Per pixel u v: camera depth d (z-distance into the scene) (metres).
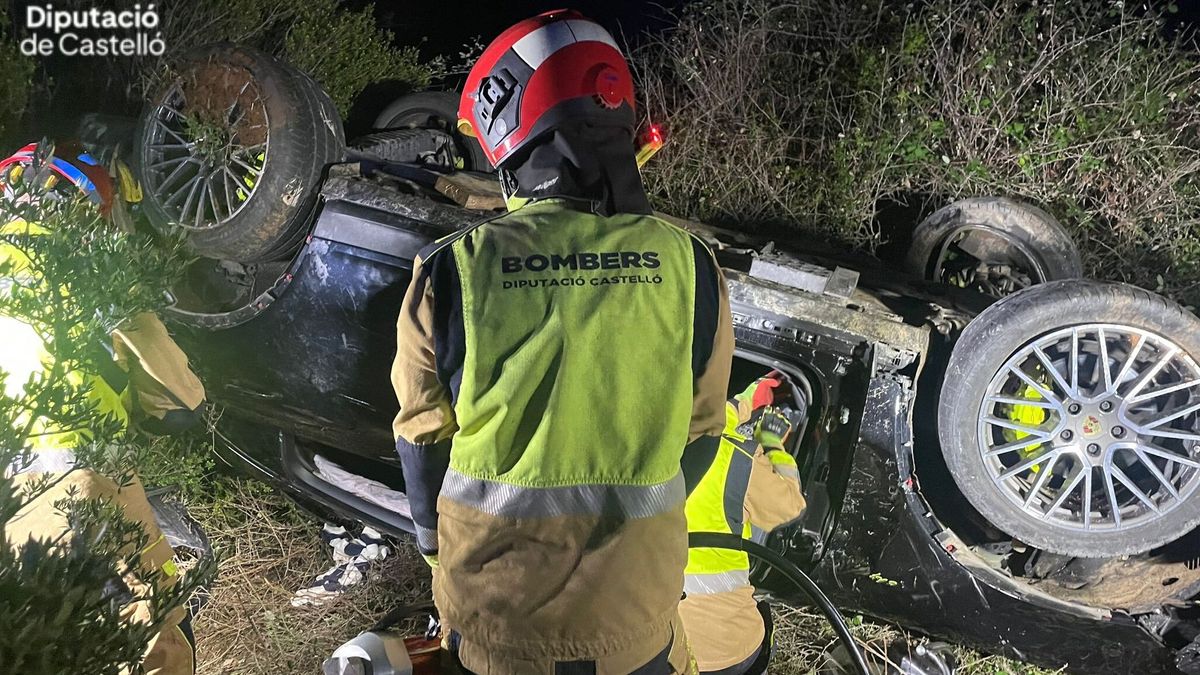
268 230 3.22
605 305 1.69
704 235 3.62
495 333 1.66
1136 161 4.98
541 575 1.69
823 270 2.89
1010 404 2.86
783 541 2.89
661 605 1.76
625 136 1.82
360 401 3.22
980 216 3.71
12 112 4.24
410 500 1.86
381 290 3.09
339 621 3.28
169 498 2.65
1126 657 2.90
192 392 2.46
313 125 3.23
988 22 5.34
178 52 5.19
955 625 2.96
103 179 2.36
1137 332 2.62
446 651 1.83
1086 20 5.33
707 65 5.82
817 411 2.83
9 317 1.96
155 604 1.88
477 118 1.84
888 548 2.86
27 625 1.63
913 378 2.78
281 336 3.27
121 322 2.12
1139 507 2.73
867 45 5.60
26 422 2.02
